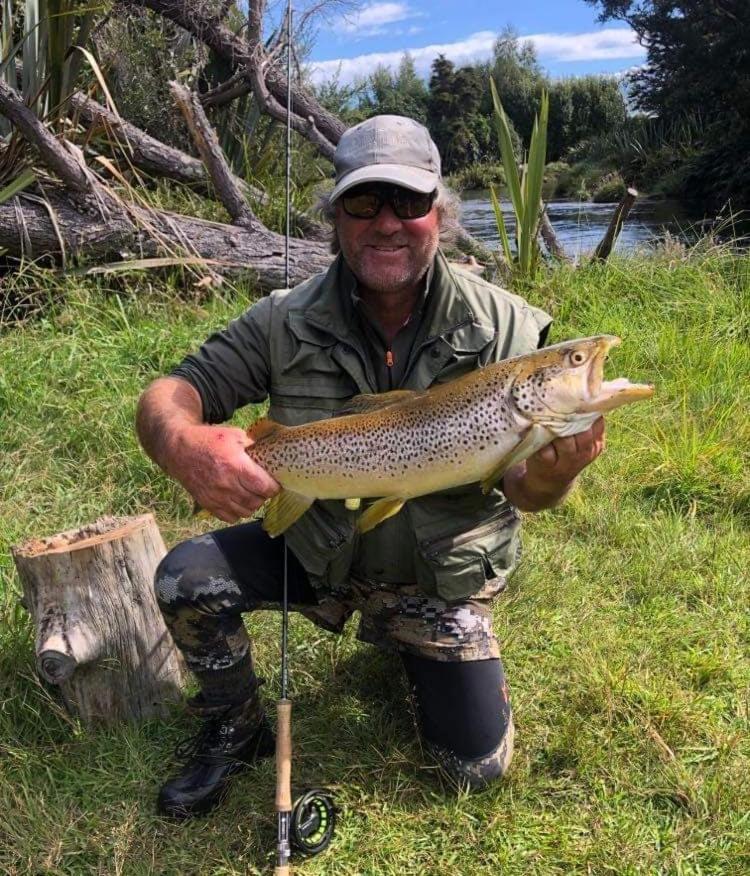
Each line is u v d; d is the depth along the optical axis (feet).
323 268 11.89
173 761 4.66
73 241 10.84
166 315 10.43
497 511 4.46
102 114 12.34
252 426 3.96
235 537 4.52
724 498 7.18
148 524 5.02
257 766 4.61
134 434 7.76
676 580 6.13
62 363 8.85
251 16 15.52
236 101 16.75
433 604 4.52
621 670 5.06
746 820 4.14
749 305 11.22
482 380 3.68
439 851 4.11
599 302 11.56
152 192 13.57
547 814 4.27
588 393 3.50
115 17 15.28
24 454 7.64
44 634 4.66
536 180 12.31
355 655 5.42
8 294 10.44
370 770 4.56
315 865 4.07
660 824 4.18
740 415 8.38
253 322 4.47
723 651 5.33
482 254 13.75
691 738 4.65
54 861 4.06
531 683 5.14
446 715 4.38
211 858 4.11
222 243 11.73
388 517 4.20
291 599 4.51
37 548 4.83
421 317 4.32
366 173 3.94
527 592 5.96
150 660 4.93
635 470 7.63
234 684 4.43
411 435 3.74
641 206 38.78
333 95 20.53
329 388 4.36
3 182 10.95
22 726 4.77
